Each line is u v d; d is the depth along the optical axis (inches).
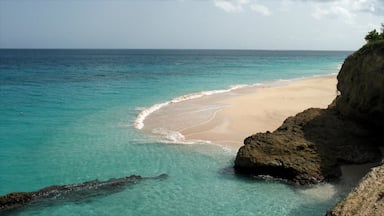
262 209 580.7
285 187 650.2
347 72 856.9
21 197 591.2
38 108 1283.2
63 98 1486.2
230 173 717.9
